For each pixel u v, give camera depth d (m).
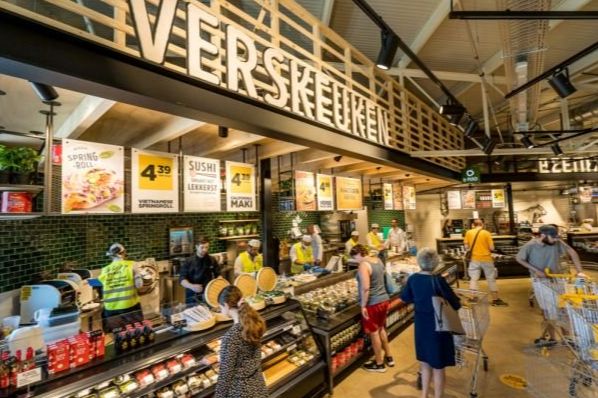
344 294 4.21
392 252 7.00
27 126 3.68
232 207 3.79
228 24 2.71
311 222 8.40
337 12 4.75
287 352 3.11
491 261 6.22
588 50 3.24
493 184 10.61
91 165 2.69
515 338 4.44
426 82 7.30
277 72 3.11
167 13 2.24
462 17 2.65
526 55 3.68
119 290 3.59
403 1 4.48
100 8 3.53
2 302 3.27
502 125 9.95
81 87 1.92
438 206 11.59
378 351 3.62
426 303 2.82
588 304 2.64
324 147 3.78
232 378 1.89
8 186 2.18
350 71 4.39
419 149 6.28
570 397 2.18
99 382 1.81
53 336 2.13
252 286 3.21
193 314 2.56
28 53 1.63
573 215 11.34
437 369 2.74
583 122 7.35
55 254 3.97
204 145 4.10
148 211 3.03
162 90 2.21
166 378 2.13
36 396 1.62
